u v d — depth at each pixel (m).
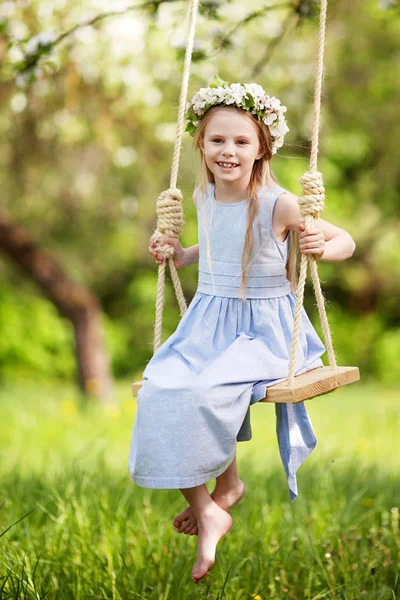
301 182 3.82
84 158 12.12
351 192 17.70
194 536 5.21
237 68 9.74
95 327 12.98
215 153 3.78
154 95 9.66
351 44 12.46
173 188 4.18
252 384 3.69
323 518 5.62
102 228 16.64
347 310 19.05
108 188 13.17
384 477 6.91
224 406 3.60
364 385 16.98
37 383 17.77
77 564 4.61
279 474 6.89
